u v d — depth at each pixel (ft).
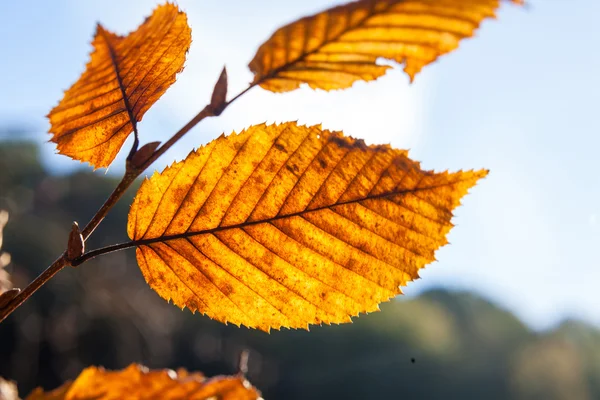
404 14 0.58
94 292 8.32
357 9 0.58
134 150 0.62
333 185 0.66
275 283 0.67
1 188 9.01
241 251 0.67
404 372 15.55
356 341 15.10
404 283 0.66
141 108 0.64
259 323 0.67
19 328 7.50
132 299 8.87
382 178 0.66
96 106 0.63
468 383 17.02
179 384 0.69
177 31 0.61
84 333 8.10
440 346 17.57
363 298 0.66
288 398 13.07
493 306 21.31
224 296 0.67
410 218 0.66
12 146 9.57
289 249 0.67
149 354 8.82
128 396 0.69
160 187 0.66
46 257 8.52
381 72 0.60
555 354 18.88
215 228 0.67
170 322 9.57
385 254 0.66
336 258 0.67
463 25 0.57
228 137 0.66
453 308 21.02
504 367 18.17
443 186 0.65
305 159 0.66
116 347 8.34
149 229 0.66
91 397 0.68
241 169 0.66
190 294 0.67
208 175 0.66
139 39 0.61
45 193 9.73
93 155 0.65
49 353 7.75
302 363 13.74
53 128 0.63
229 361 10.50
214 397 0.70
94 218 0.62
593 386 18.92
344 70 0.61
